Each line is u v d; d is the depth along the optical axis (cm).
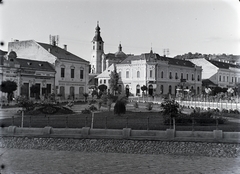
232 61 11594
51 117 3306
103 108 4503
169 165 1977
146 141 2405
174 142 2358
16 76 5394
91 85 9969
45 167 1923
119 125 2753
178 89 8231
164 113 2770
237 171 1842
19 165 1941
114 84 8244
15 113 3641
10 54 5300
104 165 1992
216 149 2258
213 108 4638
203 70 10356
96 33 13475
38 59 6719
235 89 7381
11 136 2575
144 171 1862
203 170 1867
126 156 2219
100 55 13450
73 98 6122
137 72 8625
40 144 2495
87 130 2511
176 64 9281
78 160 2089
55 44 7406
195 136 2361
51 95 5159
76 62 7044
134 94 8606
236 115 3641
